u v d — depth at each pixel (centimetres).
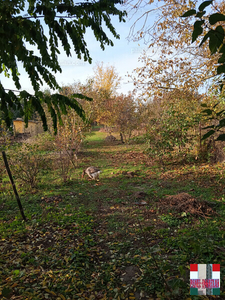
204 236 402
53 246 418
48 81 246
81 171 1046
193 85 752
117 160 1264
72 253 384
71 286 305
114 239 436
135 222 502
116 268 346
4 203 671
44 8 215
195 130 1070
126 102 1908
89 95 1328
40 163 923
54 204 652
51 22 233
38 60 233
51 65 238
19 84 246
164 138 1043
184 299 262
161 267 321
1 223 521
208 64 685
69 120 1127
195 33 104
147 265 337
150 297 277
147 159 1195
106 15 279
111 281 313
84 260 369
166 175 887
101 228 489
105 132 3005
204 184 726
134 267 343
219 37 103
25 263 365
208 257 332
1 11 206
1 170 873
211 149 1000
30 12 246
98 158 1364
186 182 771
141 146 1700
